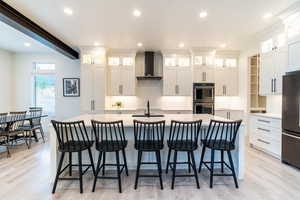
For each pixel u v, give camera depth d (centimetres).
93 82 600
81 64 596
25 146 502
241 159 305
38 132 676
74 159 343
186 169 346
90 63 598
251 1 310
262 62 474
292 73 361
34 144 525
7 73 655
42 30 427
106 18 373
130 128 339
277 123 393
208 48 605
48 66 690
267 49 464
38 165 364
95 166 341
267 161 383
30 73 680
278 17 372
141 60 666
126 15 361
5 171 336
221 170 325
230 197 252
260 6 328
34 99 689
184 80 636
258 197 252
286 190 269
